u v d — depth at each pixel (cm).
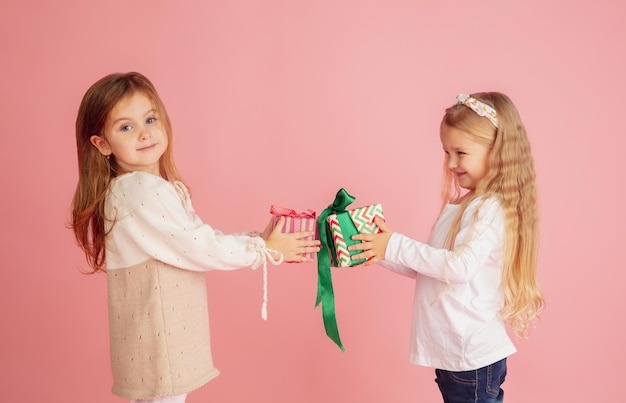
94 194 184
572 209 250
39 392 260
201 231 175
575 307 250
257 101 256
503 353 182
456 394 183
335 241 186
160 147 185
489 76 252
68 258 259
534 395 251
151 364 175
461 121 188
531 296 190
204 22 256
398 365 256
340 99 255
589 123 249
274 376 260
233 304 259
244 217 258
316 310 258
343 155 256
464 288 183
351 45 255
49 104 257
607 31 248
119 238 179
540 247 251
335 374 258
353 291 256
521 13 251
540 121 251
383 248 185
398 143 255
